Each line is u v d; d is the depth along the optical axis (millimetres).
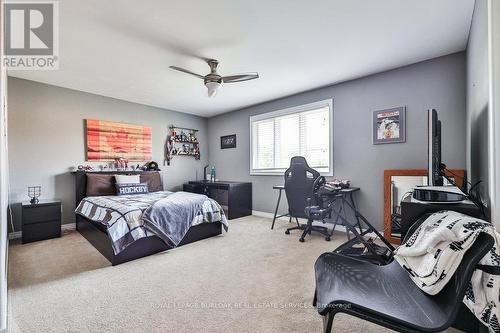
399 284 1332
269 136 4836
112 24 2191
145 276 2193
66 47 2596
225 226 3480
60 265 2449
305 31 2338
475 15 1914
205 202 3357
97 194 3945
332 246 2994
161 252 2797
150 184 4609
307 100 4160
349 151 3648
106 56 2812
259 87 3947
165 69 3188
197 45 2588
